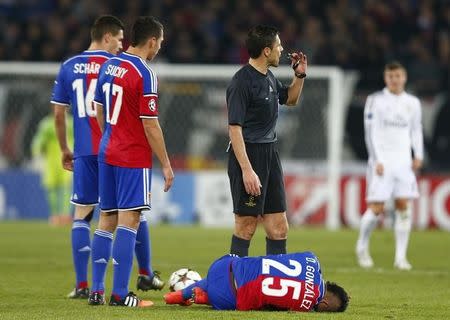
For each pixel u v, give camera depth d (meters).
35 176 73.50
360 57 83.81
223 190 70.81
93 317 27.06
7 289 35.03
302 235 62.84
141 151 29.75
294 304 27.84
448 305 31.95
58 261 45.62
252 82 30.50
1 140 73.94
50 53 85.75
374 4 88.81
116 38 33.50
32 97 74.19
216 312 27.86
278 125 72.25
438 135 76.12
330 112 69.88
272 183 31.27
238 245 31.06
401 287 37.50
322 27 88.06
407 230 46.16
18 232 62.25
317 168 72.06
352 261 48.25
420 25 87.94
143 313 27.83
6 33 88.75
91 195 33.00
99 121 30.78
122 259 29.75
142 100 29.42
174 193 71.44
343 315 27.83
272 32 30.61
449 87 79.94
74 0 91.06
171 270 42.97
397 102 46.78
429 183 69.38
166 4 89.44
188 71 72.94
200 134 72.69
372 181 46.38
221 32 89.38
